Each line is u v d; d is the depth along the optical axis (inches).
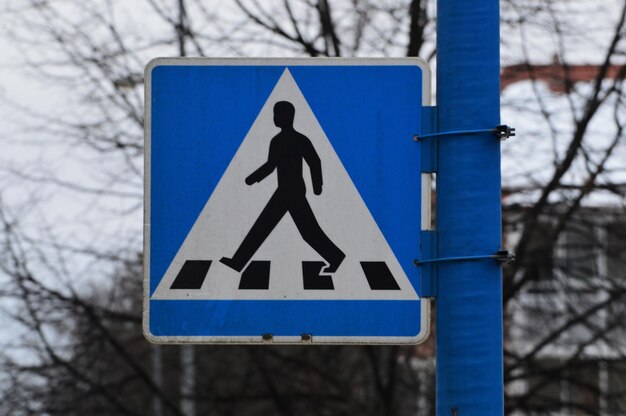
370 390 1010.7
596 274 938.7
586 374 949.8
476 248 270.2
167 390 1069.8
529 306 963.3
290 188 277.0
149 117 279.1
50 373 954.1
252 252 275.7
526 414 954.7
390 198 275.4
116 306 1015.0
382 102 278.1
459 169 272.7
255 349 1001.5
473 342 267.7
